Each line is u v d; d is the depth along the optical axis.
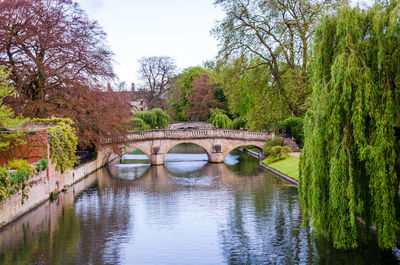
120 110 36.56
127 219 20.11
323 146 13.61
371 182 12.58
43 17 28.38
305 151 15.16
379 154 12.37
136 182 32.47
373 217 12.88
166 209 22.36
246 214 20.83
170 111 80.00
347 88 12.83
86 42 31.41
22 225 18.81
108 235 17.39
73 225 18.92
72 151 27.92
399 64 12.62
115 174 37.50
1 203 17.61
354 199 12.73
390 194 12.45
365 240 13.65
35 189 22.09
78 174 32.62
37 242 16.38
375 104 12.68
